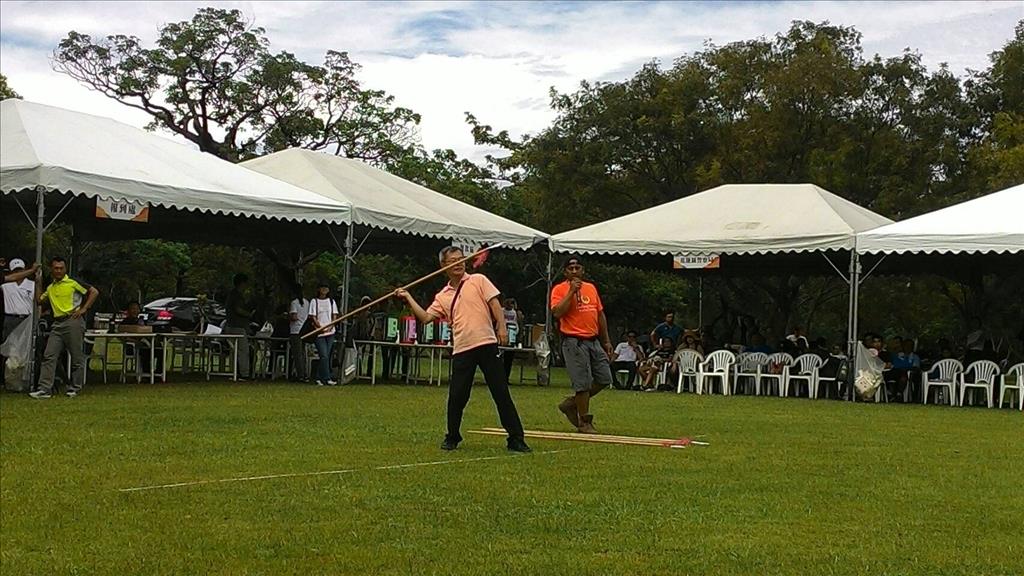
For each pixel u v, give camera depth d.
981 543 6.34
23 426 11.08
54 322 14.58
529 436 11.12
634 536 6.34
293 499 7.26
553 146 37.12
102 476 8.06
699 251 21.28
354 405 14.65
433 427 11.88
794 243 20.50
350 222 19.02
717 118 35.50
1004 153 31.41
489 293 9.94
